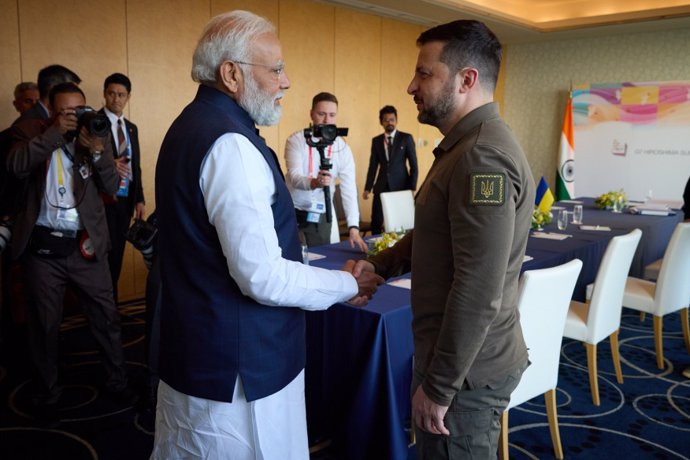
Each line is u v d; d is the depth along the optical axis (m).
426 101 1.36
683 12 6.23
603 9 7.15
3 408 2.79
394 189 5.96
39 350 2.68
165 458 1.41
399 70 7.13
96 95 4.42
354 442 2.10
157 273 2.53
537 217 4.16
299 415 1.45
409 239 1.83
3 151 2.93
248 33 1.27
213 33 1.29
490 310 1.18
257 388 1.30
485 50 1.32
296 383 1.43
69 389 3.01
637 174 7.60
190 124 1.27
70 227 2.64
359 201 6.83
